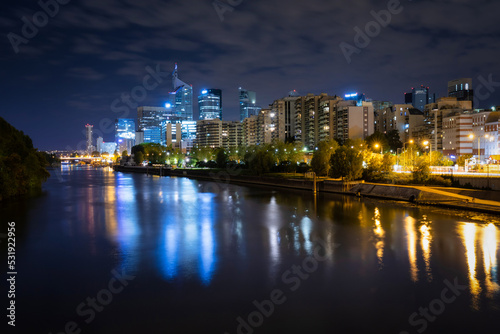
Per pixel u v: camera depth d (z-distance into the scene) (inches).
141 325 873.5
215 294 1047.6
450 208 2421.3
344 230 1850.4
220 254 1450.5
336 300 994.7
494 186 2839.6
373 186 3238.2
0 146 3275.1
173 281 1153.4
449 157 6195.9
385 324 864.9
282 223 2091.5
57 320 899.4
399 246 1510.8
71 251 1518.2
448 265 1256.2
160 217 2380.7
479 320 876.6
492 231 1743.4
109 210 2723.9
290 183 4234.7
